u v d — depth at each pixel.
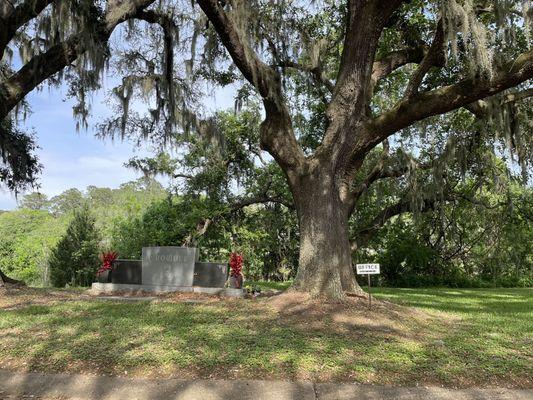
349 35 9.90
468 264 27.39
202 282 12.70
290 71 14.22
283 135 10.55
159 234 23.08
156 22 12.36
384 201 24.14
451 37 8.74
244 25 9.72
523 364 5.95
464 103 9.57
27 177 16.44
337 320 8.09
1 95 11.62
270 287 17.41
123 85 13.91
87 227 26.41
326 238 9.96
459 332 8.01
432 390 5.14
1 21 11.17
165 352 6.05
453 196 20.89
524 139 13.41
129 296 11.95
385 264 25.59
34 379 5.34
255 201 24.23
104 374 5.46
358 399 4.89
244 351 6.15
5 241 36.62
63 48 11.69
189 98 15.15
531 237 24.77
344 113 10.10
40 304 10.16
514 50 11.35
